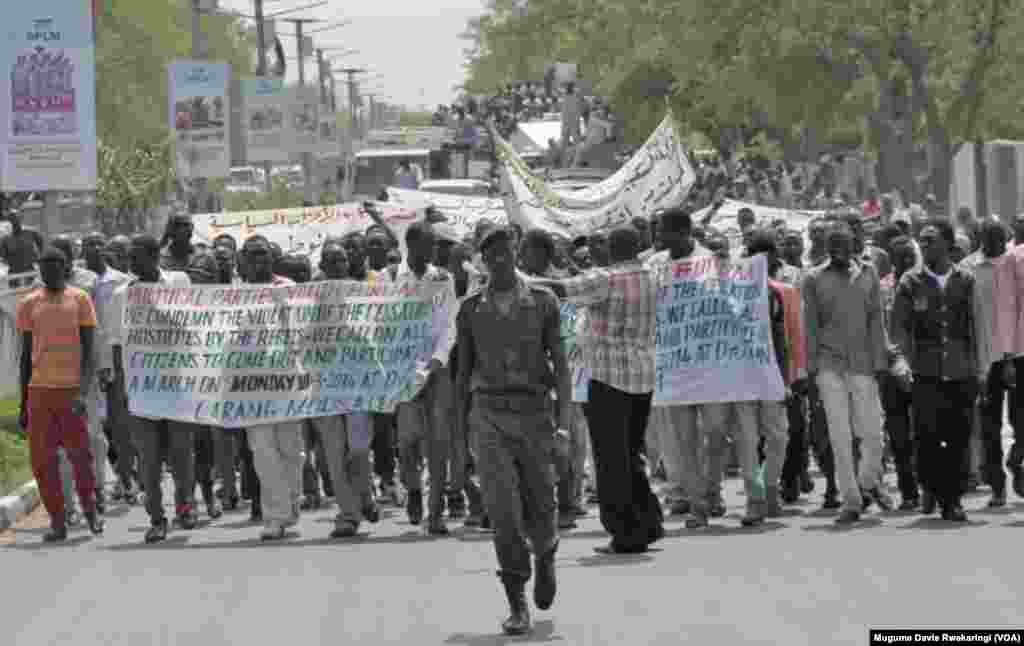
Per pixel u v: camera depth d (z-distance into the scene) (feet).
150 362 62.64
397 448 71.10
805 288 60.64
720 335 61.16
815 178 226.79
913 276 59.98
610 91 256.93
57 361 61.98
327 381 62.39
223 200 266.57
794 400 65.51
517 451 43.62
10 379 96.48
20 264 97.30
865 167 241.14
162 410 62.23
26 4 112.68
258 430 61.87
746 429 60.70
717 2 188.75
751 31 187.42
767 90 193.98
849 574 49.11
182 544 60.23
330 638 42.68
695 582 48.78
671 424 64.44
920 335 59.88
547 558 44.01
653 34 247.70
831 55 185.98
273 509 60.90
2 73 113.39
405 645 41.63
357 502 61.52
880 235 76.95
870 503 63.72
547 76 224.12
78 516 66.54
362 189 248.93
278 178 306.35
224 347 62.64
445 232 64.85
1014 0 174.81
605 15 291.58
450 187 156.46
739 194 184.24
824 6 173.99
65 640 43.75
